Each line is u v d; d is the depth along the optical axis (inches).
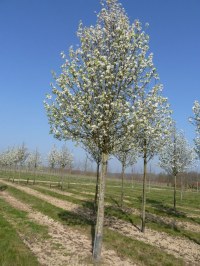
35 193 1633.9
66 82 574.6
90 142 601.9
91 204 1291.8
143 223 823.7
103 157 581.3
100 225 564.7
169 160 1214.9
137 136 633.0
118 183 3289.9
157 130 638.5
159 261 565.3
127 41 567.8
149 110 590.2
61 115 574.9
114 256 584.4
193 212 1315.2
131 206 1311.5
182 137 1214.9
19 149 2691.9
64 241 671.8
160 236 799.7
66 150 2108.8
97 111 553.6
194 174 3425.2
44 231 743.7
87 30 597.6
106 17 595.5
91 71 554.3
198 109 700.0
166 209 1333.7
